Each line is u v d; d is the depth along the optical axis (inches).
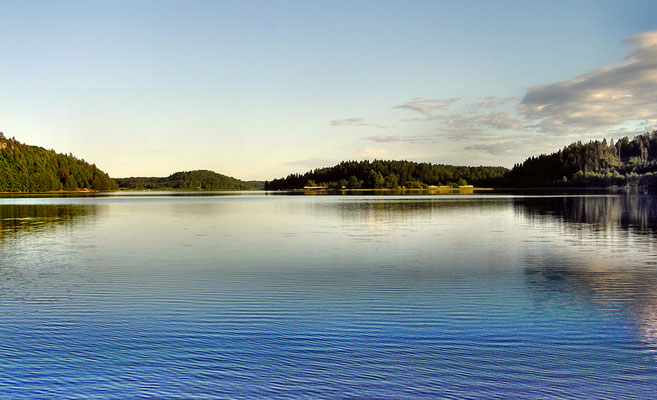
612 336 311.9
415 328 329.1
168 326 335.3
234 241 817.5
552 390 242.5
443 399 235.0
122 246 752.3
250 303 393.7
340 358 280.1
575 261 593.3
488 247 727.7
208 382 252.8
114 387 248.2
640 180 6151.6
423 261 599.2
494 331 322.3
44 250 706.8
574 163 7568.9
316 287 450.6
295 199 3262.8
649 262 582.2
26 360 279.3
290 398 236.8
